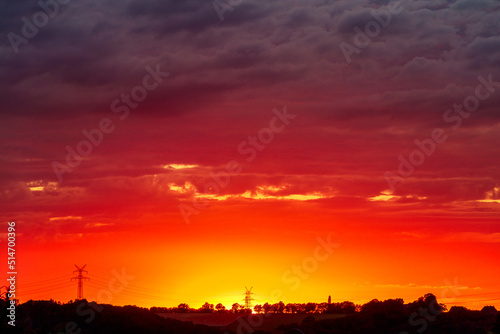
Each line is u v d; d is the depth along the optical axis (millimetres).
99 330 106312
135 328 108812
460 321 109625
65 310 109125
